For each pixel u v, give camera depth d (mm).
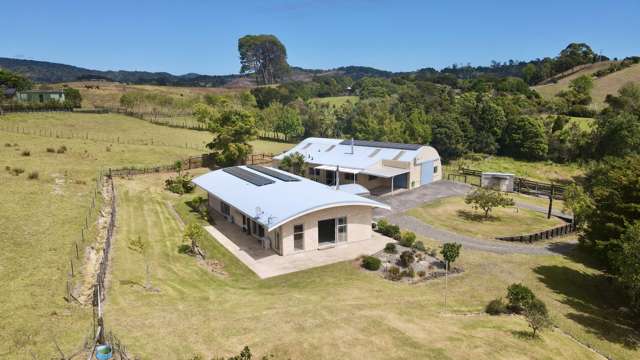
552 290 27969
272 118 96000
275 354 16984
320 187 37562
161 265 26609
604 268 31938
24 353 15164
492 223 41688
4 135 60500
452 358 17625
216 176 44906
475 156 84500
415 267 29672
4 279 20641
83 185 41562
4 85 105562
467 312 23344
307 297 23203
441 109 104875
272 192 36156
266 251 32000
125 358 15398
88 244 27047
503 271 30031
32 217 30016
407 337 19016
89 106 102125
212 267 28703
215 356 16422
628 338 23250
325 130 98625
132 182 47719
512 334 20750
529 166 79625
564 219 43844
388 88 153875
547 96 130500
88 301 19969
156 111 98562
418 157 54438
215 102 106750
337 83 183875
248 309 20984
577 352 20344
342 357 17125
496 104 92438
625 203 30359
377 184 55219
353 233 34188
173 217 38500
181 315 19547
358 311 21422
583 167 76188
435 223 41281
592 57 164875
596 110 102500
